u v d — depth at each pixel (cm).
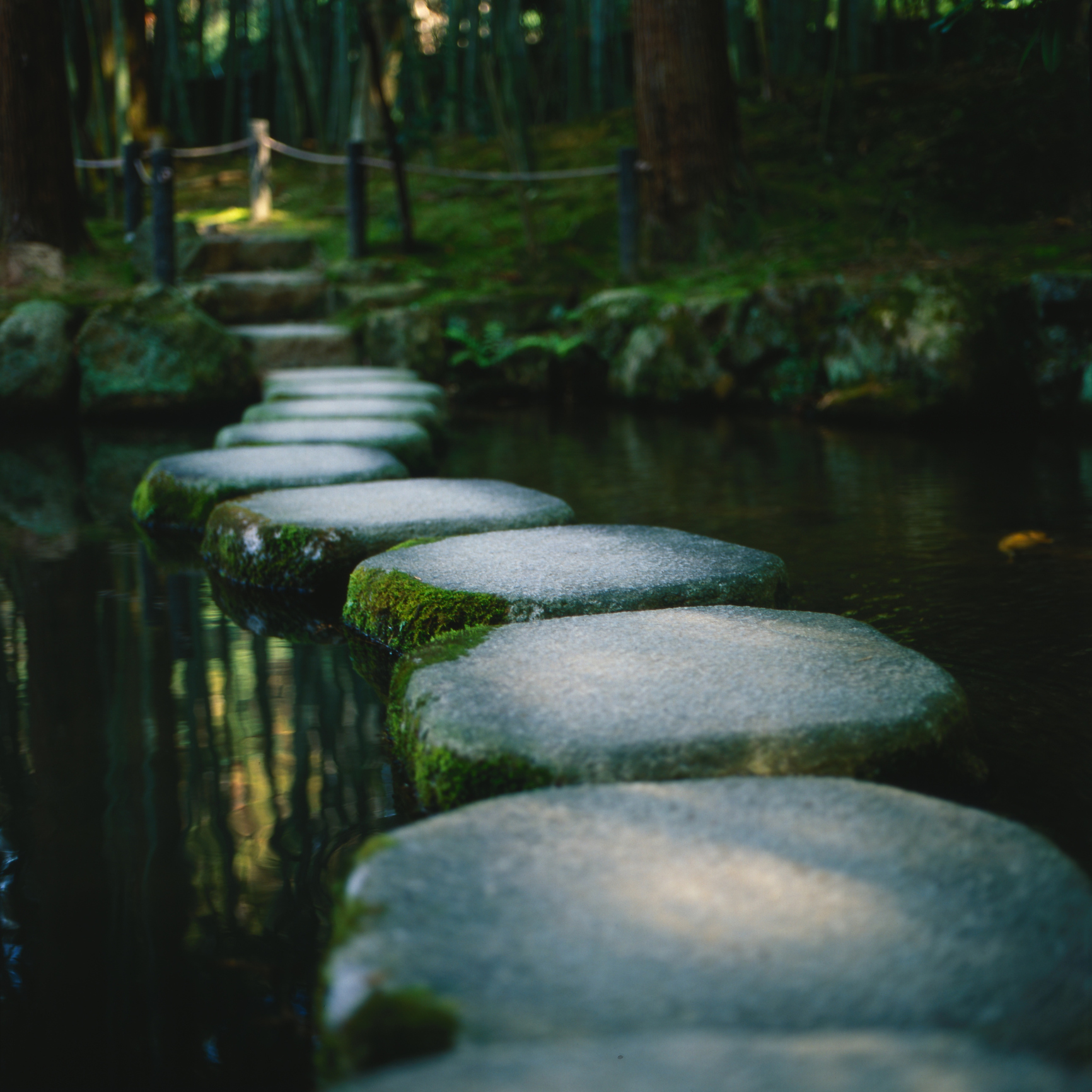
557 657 180
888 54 1180
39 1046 114
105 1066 110
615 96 1359
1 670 233
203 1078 108
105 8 1160
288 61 1241
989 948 96
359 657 239
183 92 1269
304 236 909
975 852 114
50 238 802
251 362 711
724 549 261
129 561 333
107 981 124
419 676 173
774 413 674
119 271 808
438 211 1000
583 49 1404
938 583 284
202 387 678
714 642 187
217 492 363
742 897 105
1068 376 593
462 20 1227
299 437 441
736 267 819
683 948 96
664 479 449
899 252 768
